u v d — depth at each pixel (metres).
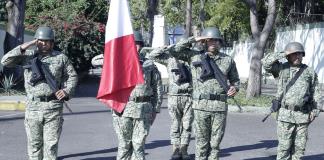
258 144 11.69
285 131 8.10
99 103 20.28
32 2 36.03
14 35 22.30
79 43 34.25
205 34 7.98
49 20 33.78
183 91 9.71
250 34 41.59
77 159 9.72
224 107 8.09
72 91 7.73
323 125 15.07
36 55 7.75
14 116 15.90
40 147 7.84
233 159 10.05
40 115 7.63
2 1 38.16
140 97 7.79
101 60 8.52
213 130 8.13
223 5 38.19
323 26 29.66
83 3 34.88
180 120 9.88
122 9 7.82
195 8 40.28
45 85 7.62
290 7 35.34
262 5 34.81
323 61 29.44
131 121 7.85
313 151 11.05
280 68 8.18
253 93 20.73
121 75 7.72
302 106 7.98
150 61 8.12
